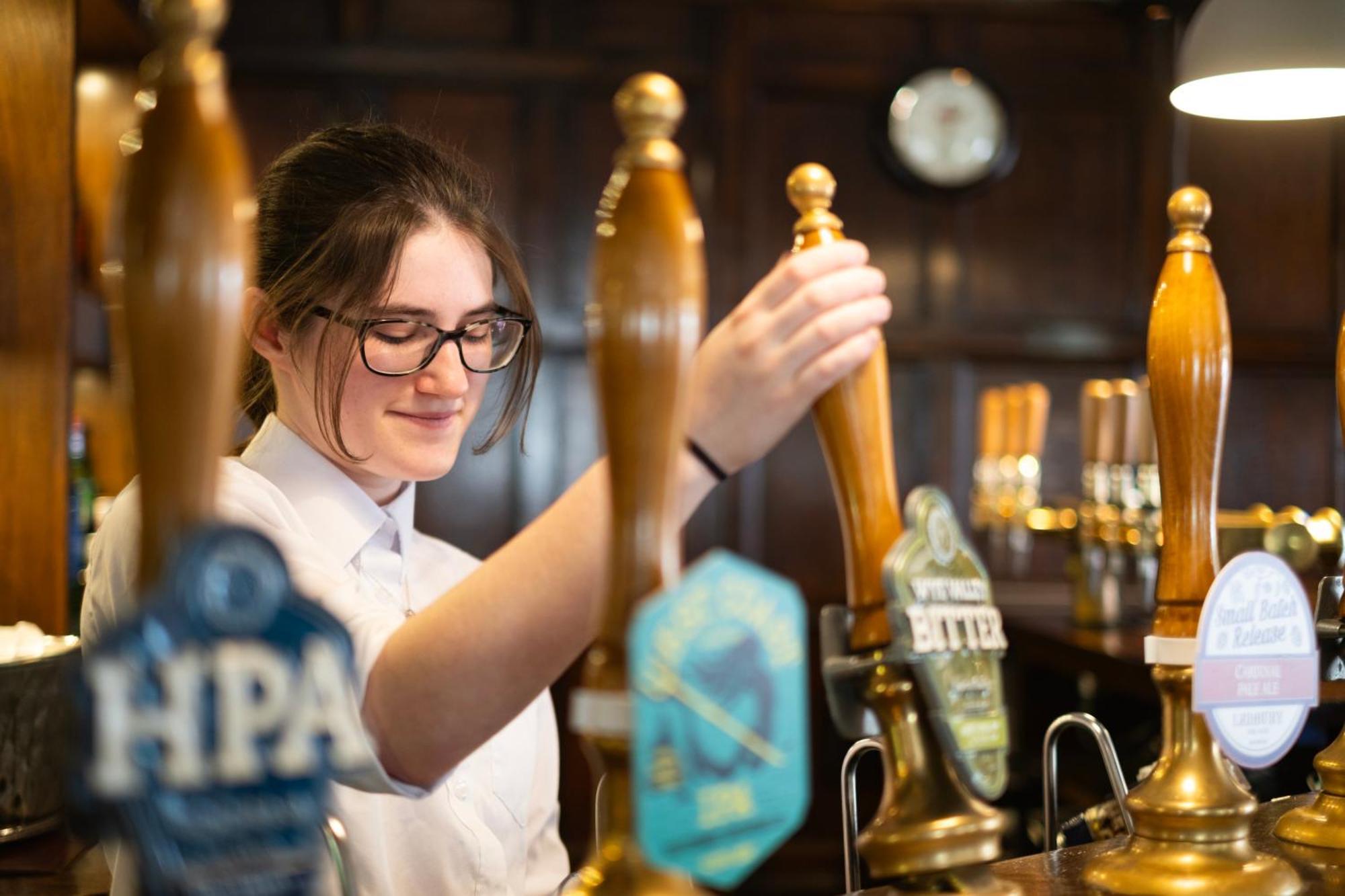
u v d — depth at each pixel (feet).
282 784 1.48
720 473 2.06
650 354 1.65
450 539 13.46
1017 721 11.69
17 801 5.13
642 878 1.65
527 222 13.56
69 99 7.10
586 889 1.69
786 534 13.93
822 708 13.43
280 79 13.24
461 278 4.33
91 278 8.53
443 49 13.44
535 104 13.56
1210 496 2.45
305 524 4.38
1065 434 14.35
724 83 13.80
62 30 7.08
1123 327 14.34
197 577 1.42
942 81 13.85
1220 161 14.44
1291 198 14.48
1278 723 2.46
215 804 1.44
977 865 1.99
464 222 4.43
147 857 1.40
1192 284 2.45
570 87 13.61
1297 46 5.25
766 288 2.02
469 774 4.53
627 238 1.67
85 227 8.59
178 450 1.47
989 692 2.07
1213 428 2.44
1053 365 14.35
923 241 14.19
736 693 1.68
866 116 14.07
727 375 2.01
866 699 2.06
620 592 1.68
